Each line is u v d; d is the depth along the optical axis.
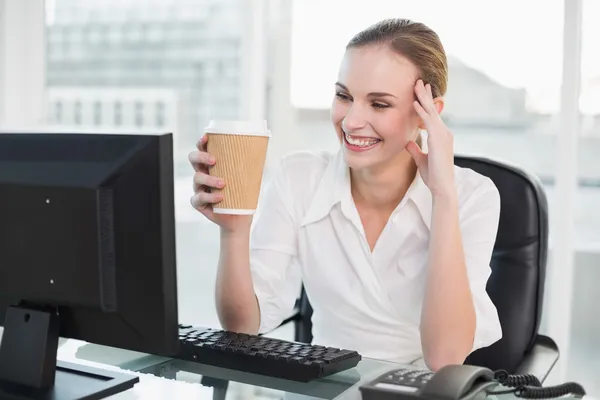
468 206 1.51
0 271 1.03
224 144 1.11
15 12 3.00
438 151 1.34
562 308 2.42
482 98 2.56
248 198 1.14
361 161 1.41
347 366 1.15
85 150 0.97
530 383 1.13
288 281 1.64
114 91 3.03
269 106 2.78
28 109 3.06
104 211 0.96
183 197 2.98
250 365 1.14
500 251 1.59
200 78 2.91
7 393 0.99
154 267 0.95
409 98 1.39
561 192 2.39
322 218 1.58
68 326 1.03
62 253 0.98
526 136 2.54
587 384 2.54
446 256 1.34
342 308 1.58
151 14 2.95
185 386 1.07
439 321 1.33
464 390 0.93
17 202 1.00
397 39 1.38
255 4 2.75
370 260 1.54
